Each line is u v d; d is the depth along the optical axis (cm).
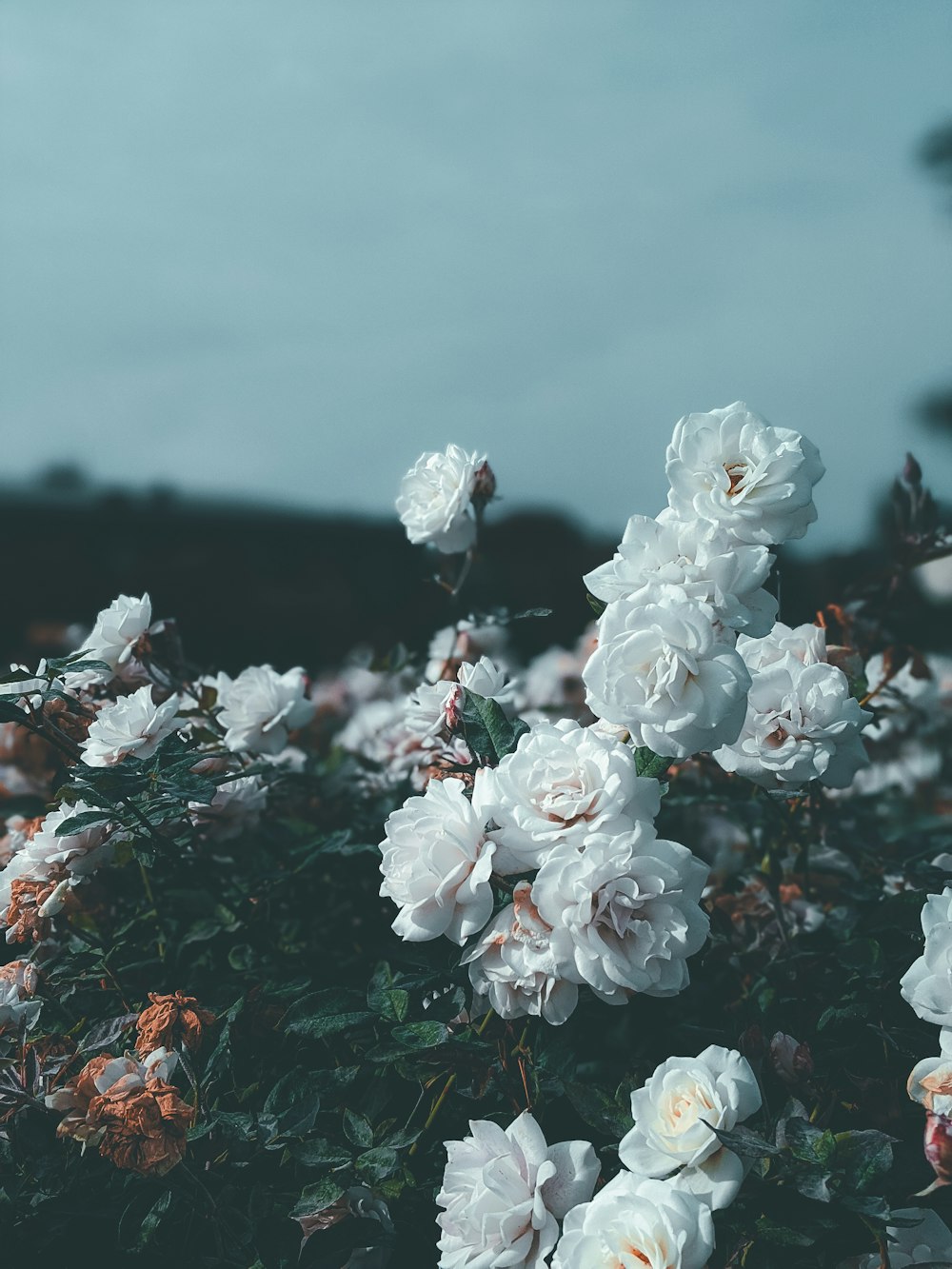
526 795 70
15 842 96
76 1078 73
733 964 91
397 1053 76
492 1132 71
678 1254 63
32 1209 74
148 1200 73
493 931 70
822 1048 81
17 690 90
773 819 99
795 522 74
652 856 68
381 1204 76
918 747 141
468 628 109
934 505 104
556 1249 69
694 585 70
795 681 81
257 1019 83
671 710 68
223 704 99
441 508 99
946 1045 70
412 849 71
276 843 97
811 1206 68
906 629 115
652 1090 69
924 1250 70
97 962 86
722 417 76
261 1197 72
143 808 83
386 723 120
